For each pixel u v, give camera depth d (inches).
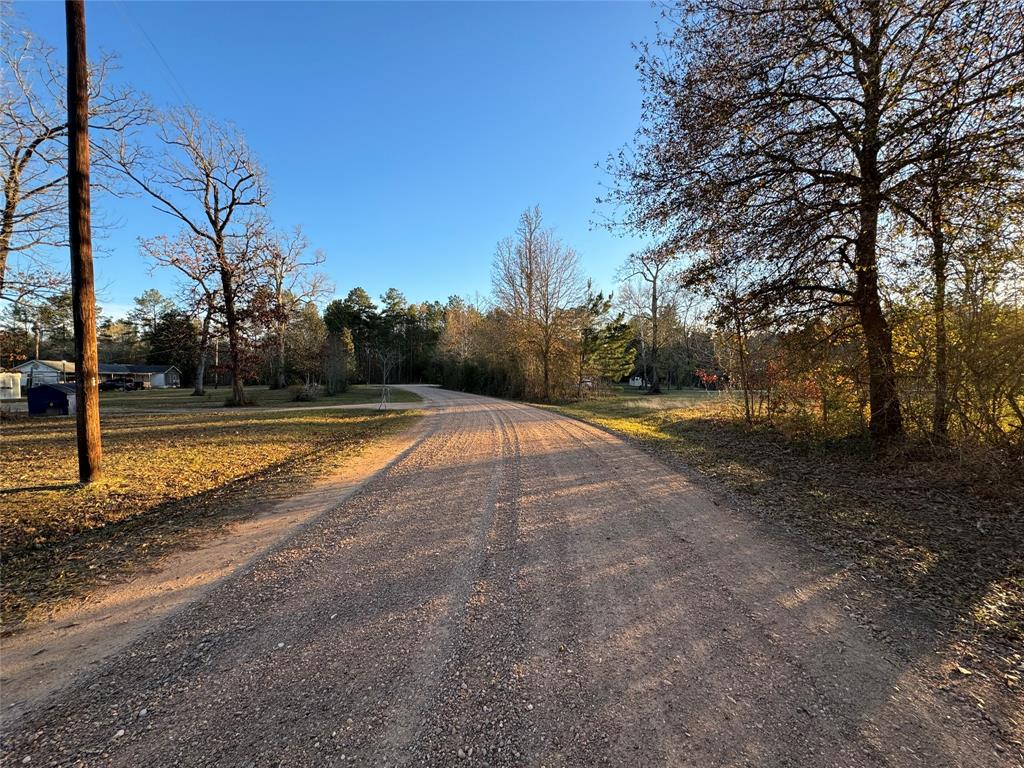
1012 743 81.7
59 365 2194.9
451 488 274.7
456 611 130.1
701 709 90.6
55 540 200.5
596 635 117.3
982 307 258.1
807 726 85.9
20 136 593.6
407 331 3248.0
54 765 79.0
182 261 952.9
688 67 322.0
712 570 156.0
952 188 244.7
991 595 136.2
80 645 117.4
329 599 138.5
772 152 320.2
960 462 253.1
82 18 259.9
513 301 1286.9
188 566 166.9
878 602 133.6
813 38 286.0
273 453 414.9
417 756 79.7
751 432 478.6
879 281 316.8
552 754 80.0
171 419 718.5
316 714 90.3
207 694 96.8
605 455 376.5
